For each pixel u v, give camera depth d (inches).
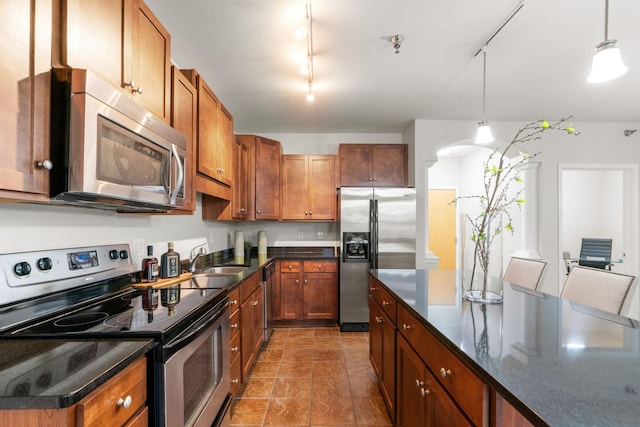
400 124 152.8
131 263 71.2
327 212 155.5
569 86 111.0
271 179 147.9
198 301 55.6
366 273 142.0
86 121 38.0
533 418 24.0
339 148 154.7
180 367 42.8
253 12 71.1
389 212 141.9
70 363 31.3
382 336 79.6
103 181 40.9
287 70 98.6
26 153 33.9
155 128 53.9
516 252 155.0
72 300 53.4
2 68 30.9
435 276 86.4
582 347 37.1
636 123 150.5
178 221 100.5
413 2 68.2
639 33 78.7
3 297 42.9
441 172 227.0
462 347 37.0
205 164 83.6
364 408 81.7
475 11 71.3
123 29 50.1
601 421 22.8
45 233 51.7
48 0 36.4
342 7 69.5
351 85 109.2
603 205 194.2
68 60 39.0
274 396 87.5
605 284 59.5
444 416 42.4
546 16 72.8
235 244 147.1
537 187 150.0
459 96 119.1
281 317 145.6
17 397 25.3
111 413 31.0
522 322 46.5
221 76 102.2
